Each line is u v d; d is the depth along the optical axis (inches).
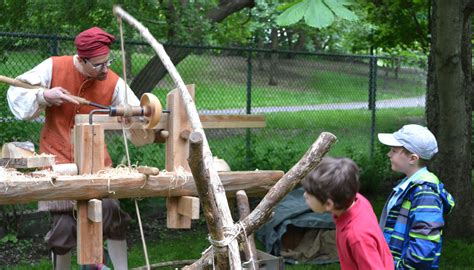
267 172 130.0
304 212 219.6
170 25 291.9
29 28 271.9
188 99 103.8
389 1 324.8
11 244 232.4
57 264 132.4
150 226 260.8
